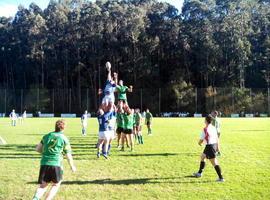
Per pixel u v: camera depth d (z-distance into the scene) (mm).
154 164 14766
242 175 12867
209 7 87250
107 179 12164
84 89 82688
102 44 85438
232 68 84312
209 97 76812
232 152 18281
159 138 25297
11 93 80250
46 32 87812
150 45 84625
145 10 90875
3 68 92688
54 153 8875
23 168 13734
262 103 75438
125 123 18516
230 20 85000
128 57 84688
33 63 87812
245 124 43844
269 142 22875
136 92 79375
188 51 85938
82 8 92688
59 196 10141
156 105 78625
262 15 92125
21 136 26375
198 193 10578
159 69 87375
